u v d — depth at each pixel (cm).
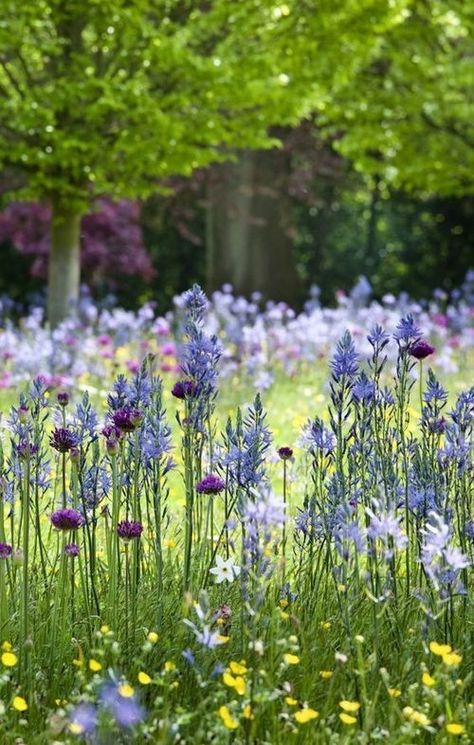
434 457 457
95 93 1352
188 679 378
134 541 421
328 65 1455
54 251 1515
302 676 377
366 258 3328
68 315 1505
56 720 328
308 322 1373
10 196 1518
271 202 2569
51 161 1378
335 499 439
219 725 326
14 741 333
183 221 3042
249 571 370
